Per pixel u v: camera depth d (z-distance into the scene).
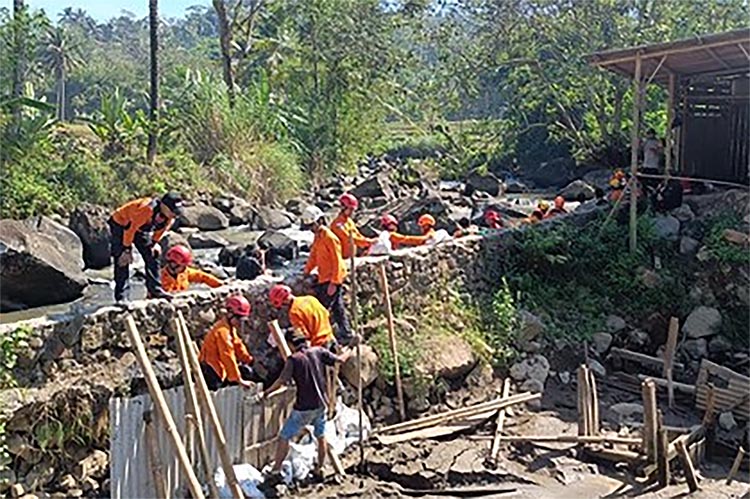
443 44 31.39
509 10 28.45
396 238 13.55
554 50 27.69
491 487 9.57
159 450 8.23
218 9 34.03
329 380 9.77
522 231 14.87
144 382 8.74
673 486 9.76
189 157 24.11
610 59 16.03
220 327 9.09
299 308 9.74
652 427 10.02
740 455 10.13
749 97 17.95
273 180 25.61
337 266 10.73
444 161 33.59
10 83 22.73
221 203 21.92
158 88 24.97
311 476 9.30
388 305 11.08
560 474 9.95
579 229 15.67
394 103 37.53
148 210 9.63
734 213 15.59
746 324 14.12
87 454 8.44
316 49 33.22
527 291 14.17
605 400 12.38
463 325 12.72
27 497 7.93
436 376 11.29
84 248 15.70
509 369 12.61
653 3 26.38
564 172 32.34
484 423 11.06
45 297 12.46
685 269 14.88
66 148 22.48
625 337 13.98
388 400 10.95
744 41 14.53
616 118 26.80
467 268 13.64
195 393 8.34
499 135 33.34
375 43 33.53
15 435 7.93
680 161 18.67
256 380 9.85
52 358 8.34
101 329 8.73
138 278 14.19
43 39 46.22
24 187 18.94
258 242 16.94
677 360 13.63
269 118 27.61
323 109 32.41
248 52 36.22
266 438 9.30
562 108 28.45
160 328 9.21
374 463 9.71
